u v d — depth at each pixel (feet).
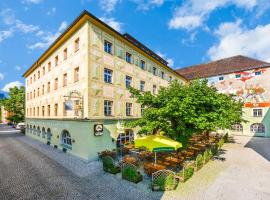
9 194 26.91
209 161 44.55
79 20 47.50
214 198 25.77
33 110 87.92
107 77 52.75
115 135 53.01
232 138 86.84
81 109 46.80
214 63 125.29
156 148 33.19
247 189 28.63
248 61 104.78
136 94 39.99
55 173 35.76
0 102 165.99
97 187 29.37
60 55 60.80
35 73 86.63
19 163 42.57
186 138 40.63
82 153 46.55
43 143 70.18
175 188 28.89
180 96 35.19
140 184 30.55
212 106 37.99
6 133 111.65
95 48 48.37
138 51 66.39
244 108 98.17
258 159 46.85
